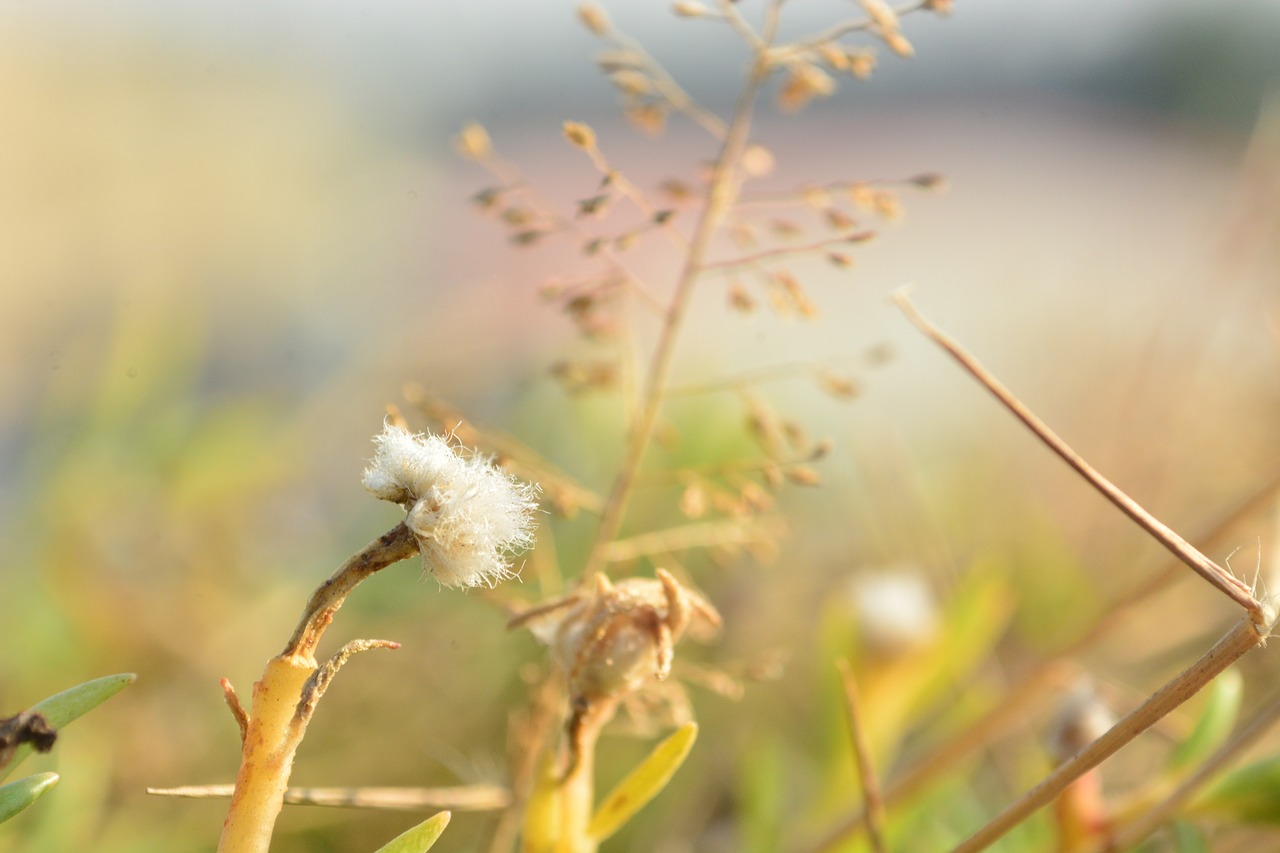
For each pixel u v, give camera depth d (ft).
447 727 0.86
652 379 0.59
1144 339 1.13
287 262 1.69
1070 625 0.81
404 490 0.44
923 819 0.71
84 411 1.00
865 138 2.99
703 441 0.94
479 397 1.08
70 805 0.71
